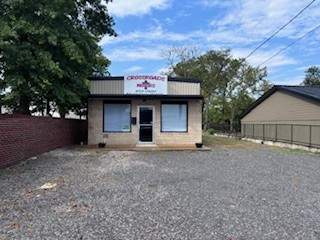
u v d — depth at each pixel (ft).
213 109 165.27
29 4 41.65
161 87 53.01
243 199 19.65
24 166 31.27
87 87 51.83
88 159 37.04
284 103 76.43
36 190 21.38
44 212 16.70
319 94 66.18
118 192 21.11
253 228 14.74
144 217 16.07
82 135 65.51
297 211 17.33
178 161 36.22
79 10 58.34
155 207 17.76
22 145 34.96
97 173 28.07
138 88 52.65
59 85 47.57
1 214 16.30
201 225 15.05
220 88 165.48
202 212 16.98
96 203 18.45
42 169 29.73
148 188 22.33
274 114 81.61
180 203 18.60
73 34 47.44
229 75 162.40
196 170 30.17
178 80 54.44
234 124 147.64
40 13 42.37
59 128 49.08
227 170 30.37
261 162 36.40
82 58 46.06
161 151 46.39
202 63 163.63
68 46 44.21
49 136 44.42
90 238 13.38
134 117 53.83
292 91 71.00
